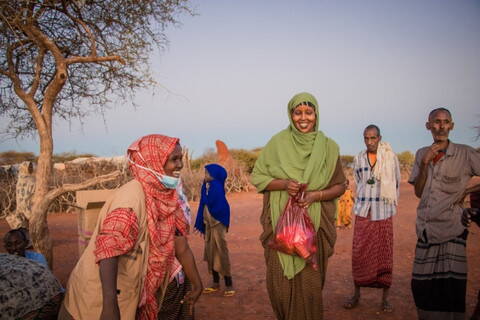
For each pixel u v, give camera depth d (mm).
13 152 21188
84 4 5645
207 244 5836
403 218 12344
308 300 3432
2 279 2857
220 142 27391
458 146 3914
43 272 3119
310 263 3418
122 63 5469
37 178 5207
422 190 4039
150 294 2436
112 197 2383
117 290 2285
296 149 3705
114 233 2176
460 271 3828
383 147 5141
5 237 4254
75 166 16672
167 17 6203
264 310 5070
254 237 10102
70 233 10875
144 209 2365
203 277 6645
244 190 25688
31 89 5312
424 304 3973
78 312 2338
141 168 2441
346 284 6082
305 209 3461
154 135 2543
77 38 6281
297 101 3689
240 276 6629
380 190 5000
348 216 11180
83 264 2363
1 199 14445
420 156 4223
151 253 2416
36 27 5309
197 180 20047
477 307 4176
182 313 3055
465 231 3865
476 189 3865
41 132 5246
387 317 4773
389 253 4941
